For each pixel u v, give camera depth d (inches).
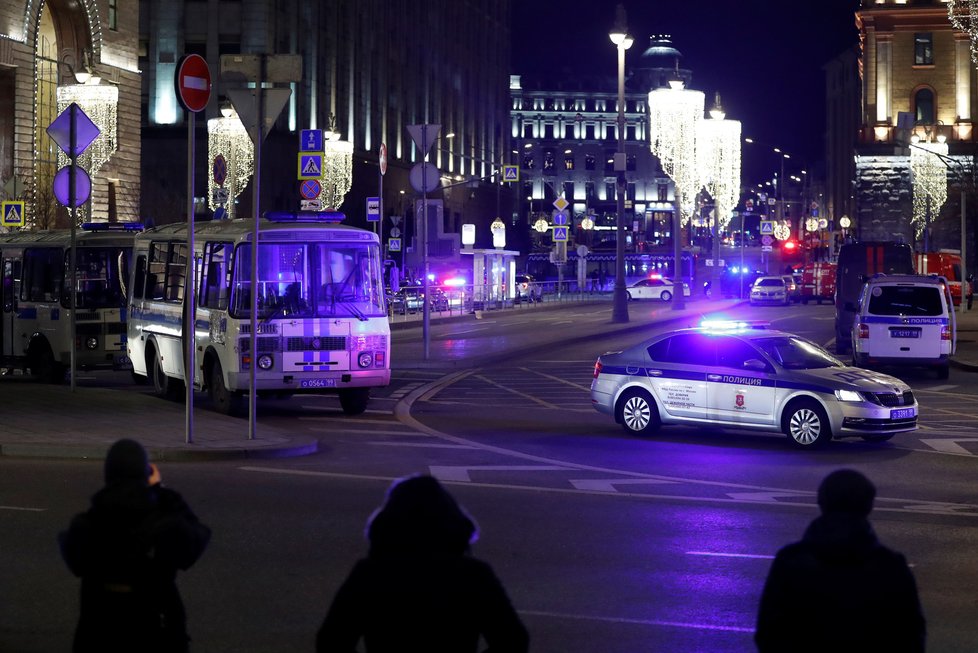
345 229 1343.5
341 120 6279.5
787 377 1172.5
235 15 5506.9
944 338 1899.6
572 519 787.4
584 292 5738.2
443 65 7755.9
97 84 3727.9
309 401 1562.5
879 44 6766.7
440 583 267.0
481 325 3454.7
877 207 6791.3
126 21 4170.8
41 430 1131.9
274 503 827.4
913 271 2422.5
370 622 267.1
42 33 3949.3
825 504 299.3
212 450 1039.0
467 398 1625.2
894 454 1133.1
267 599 574.6
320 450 1112.8
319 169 2160.4
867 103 6801.2
